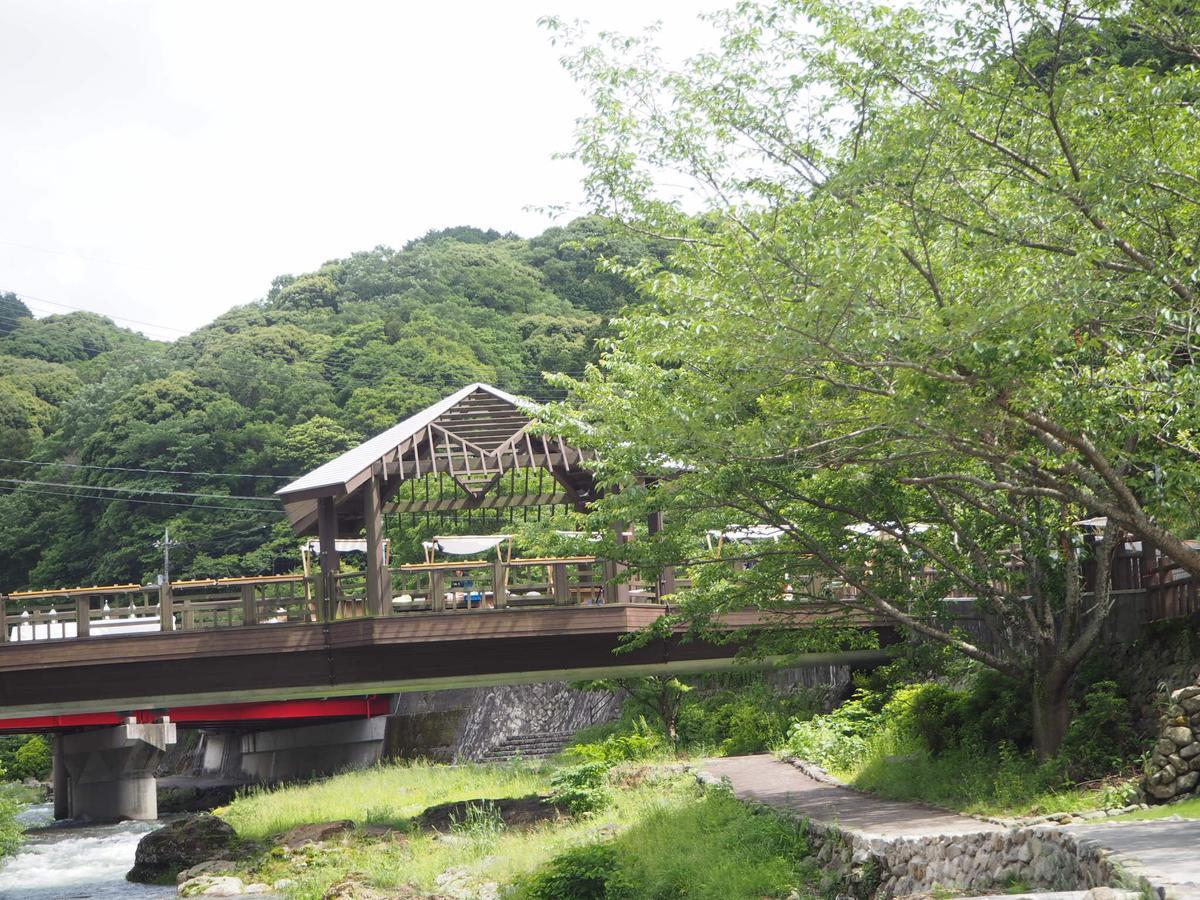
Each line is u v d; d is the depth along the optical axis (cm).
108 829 3675
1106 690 1930
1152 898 751
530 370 7981
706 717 3456
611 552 2089
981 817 1595
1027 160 1469
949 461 1833
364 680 2452
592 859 1722
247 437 7225
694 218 1659
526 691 4428
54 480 7594
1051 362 1334
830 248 1350
